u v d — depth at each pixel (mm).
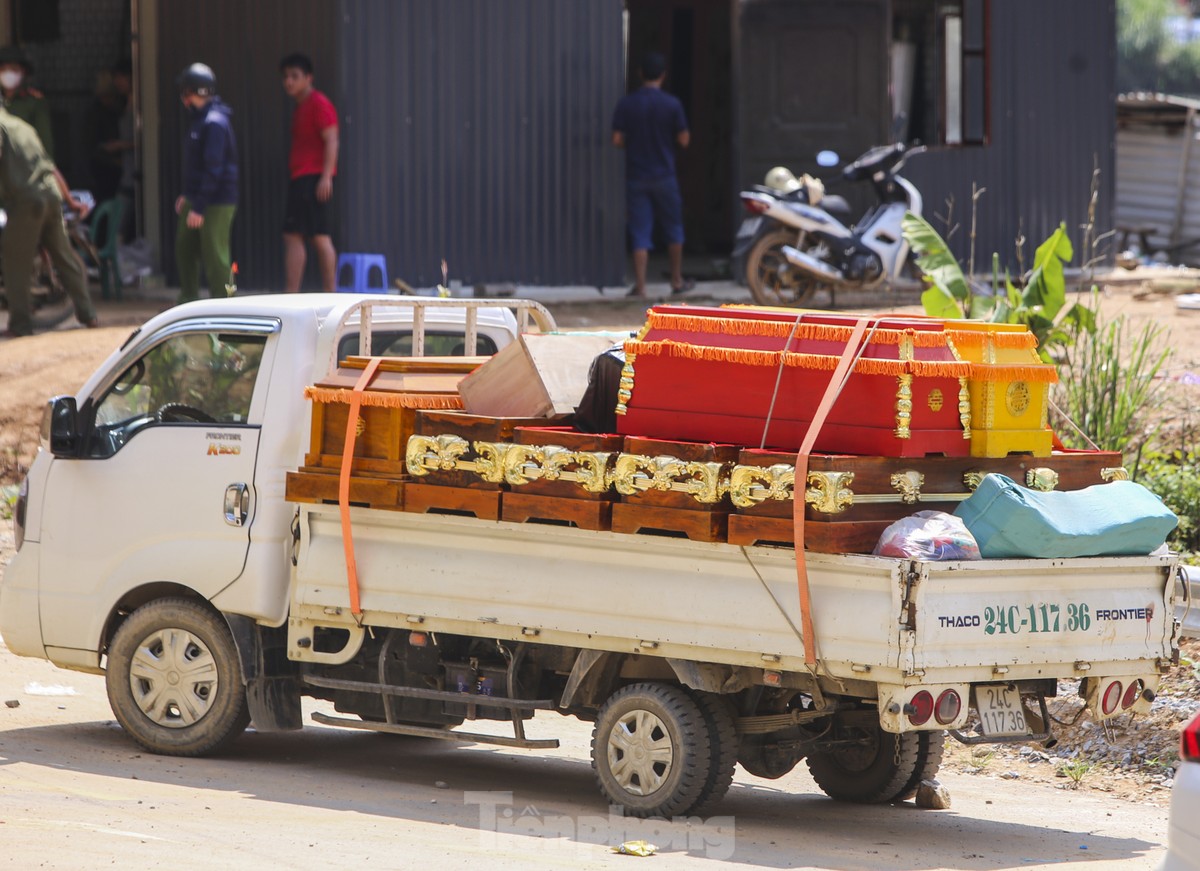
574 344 22531
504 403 21812
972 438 20016
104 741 24750
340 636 23062
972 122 62000
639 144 54375
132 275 57062
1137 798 24734
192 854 18109
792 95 62094
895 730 18547
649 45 76438
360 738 27016
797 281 52094
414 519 21641
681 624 19906
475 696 21969
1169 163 84250
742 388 19938
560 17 54438
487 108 53469
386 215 51938
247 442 23312
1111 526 19875
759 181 62250
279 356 23391
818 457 18828
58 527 24688
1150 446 38688
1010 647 19375
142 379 24562
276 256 52969
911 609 18469
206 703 23562
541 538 20844
